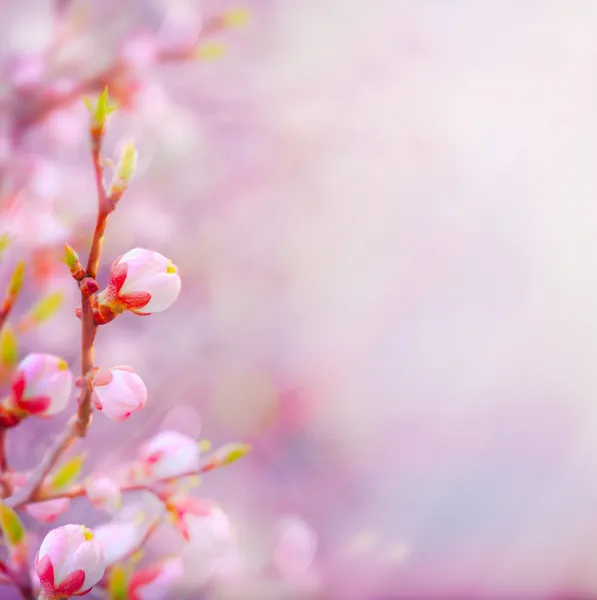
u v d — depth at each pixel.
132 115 0.71
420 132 1.10
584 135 1.21
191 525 0.55
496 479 1.18
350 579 0.93
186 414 1.00
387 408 1.29
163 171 0.86
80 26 0.70
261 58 1.00
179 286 0.53
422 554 1.00
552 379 1.34
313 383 1.22
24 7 0.72
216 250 1.03
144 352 0.94
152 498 0.57
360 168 1.10
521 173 1.23
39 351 0.74
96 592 0.56
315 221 1.15
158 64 0.71
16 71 0.66
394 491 1.13
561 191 1.27
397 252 1.24
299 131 1.04
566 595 1.05
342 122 1.06
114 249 0.82
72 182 0.70
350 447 1.22
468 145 1.16
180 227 0.96
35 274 0.63
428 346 1.38
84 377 0.53
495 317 1.37
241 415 1.08
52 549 0.53
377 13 1.07
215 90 0.96
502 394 1.32
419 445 1.24
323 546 0.97
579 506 1.13
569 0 1.11
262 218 1.09
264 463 1.09
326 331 1.26
